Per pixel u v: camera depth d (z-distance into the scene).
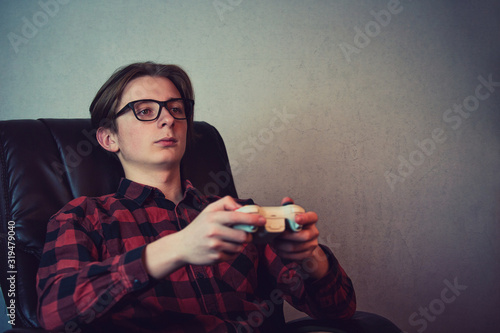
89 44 1.70
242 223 0.59
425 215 2.01
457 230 2.03
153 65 1.16
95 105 1.12
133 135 1.06
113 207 0.97
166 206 1.04
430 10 2.05
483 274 2.04
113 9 1.74
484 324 2.03
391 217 1.98
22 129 1.07
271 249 1.09
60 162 1.08
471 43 2.08
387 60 2.00
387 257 1.97
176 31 1.80
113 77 1.12
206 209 0.65
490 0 2.09
